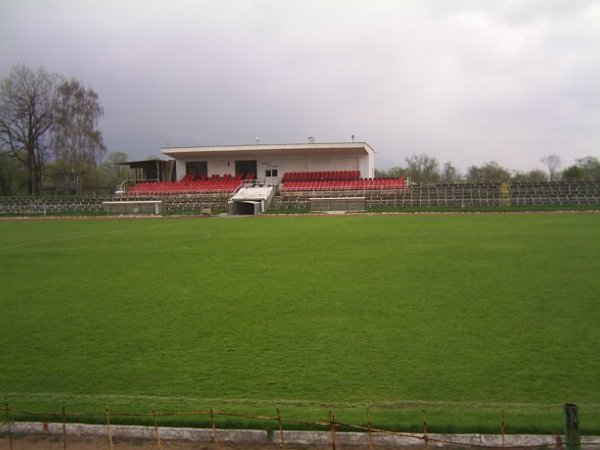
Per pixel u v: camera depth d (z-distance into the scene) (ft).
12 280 48.44
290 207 171.94
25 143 214.48
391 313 32.60
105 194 212.84
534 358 23.50
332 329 29.32
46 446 16.78
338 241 76.38
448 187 176.35
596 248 60.39
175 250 69.87
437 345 25.85
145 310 35.27
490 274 45.21
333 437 15.84
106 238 90.17
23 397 20.29
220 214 165.89
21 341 28.40
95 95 222.89
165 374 22.70
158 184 199.52
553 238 72.49
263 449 16.28
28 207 181.27
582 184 168.55
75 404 19.40
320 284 42.98
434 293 38.19
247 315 33.09
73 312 35.14
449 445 15.99
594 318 29.99
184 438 16.98
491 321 30.04
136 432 17.22
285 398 19.61
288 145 187.93
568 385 20.24
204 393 20.34
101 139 225.56
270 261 57.06
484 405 18.40
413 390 20.10
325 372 22.38
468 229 91.20
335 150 191.21
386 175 322.14
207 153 197.16
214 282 45.21
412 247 66.44
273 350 25.73
